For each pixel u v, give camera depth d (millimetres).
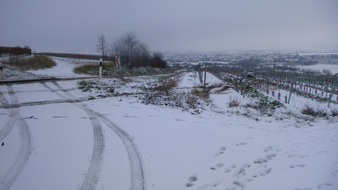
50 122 10609
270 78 51594
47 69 34281
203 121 12836
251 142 9328
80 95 17453
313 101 32094
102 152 7738
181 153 7980
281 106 23641
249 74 51844
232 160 7551
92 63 43125
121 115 12328
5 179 6039
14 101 14617
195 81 36969
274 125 14211
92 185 5965
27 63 34562
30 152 7516
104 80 24750
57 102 14930
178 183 6227
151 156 7637
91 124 10531
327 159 7504
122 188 5910
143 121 11445
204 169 6969
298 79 48750
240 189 5832
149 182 6207
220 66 86625
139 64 49844
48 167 6680
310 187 5621
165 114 13406
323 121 16297
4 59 37406
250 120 15430
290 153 8133
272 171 6723
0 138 8570
